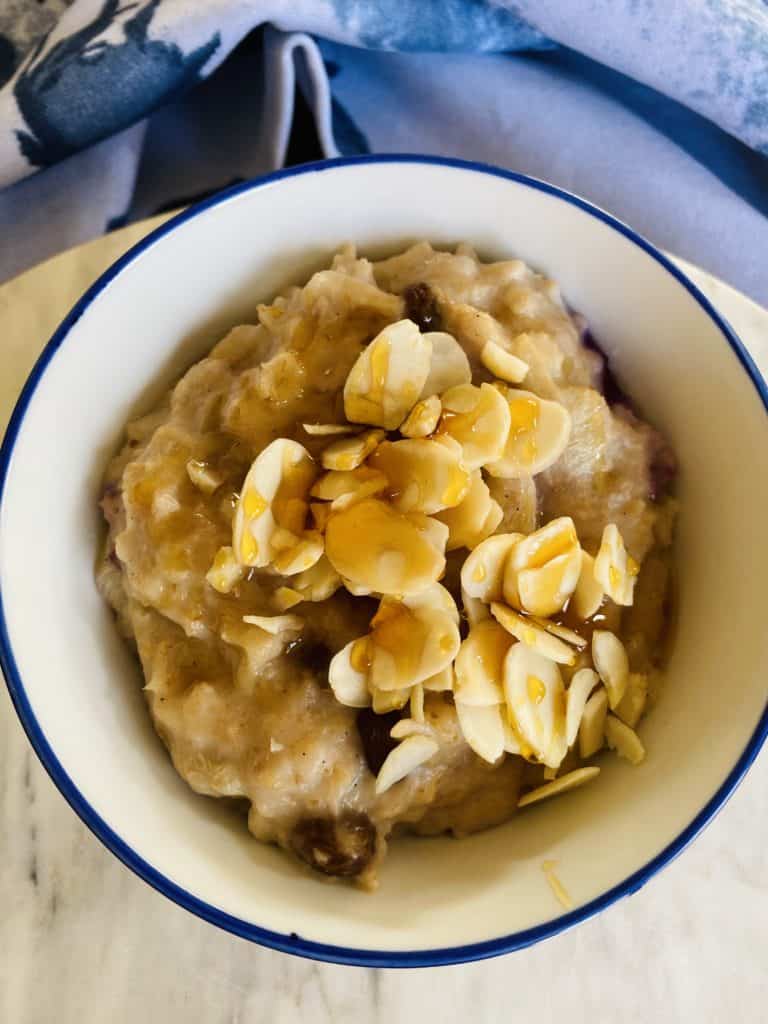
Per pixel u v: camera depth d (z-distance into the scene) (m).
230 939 0.17
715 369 0.18
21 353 0.20
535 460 0.17
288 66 0.22
